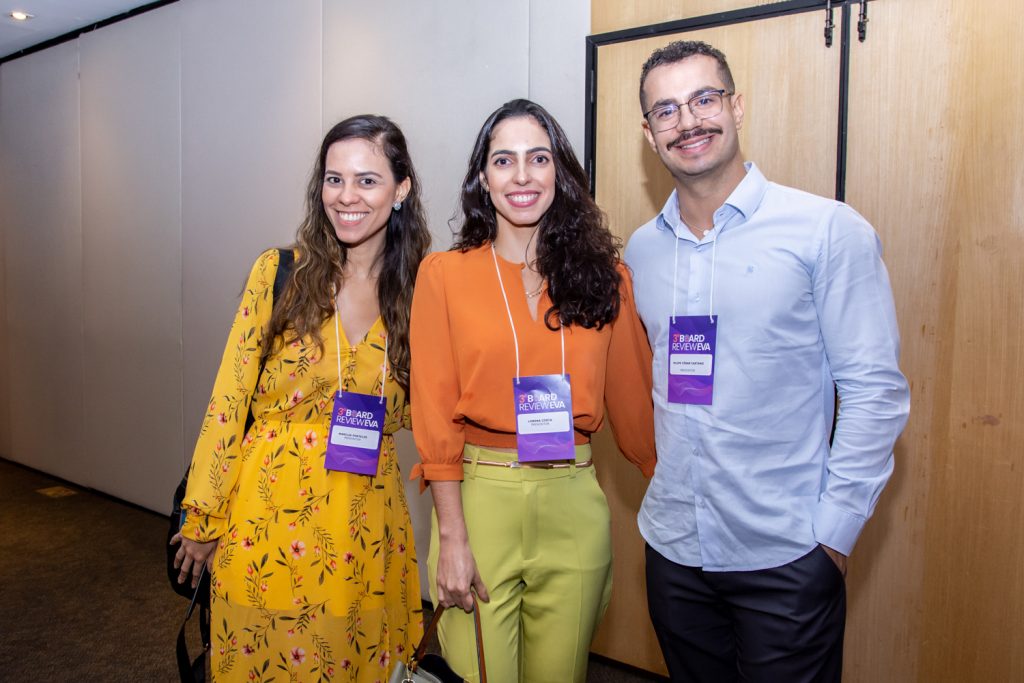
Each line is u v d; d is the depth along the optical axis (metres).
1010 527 2.11
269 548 1.66
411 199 1.83
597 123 2.73
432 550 1.64
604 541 1.64
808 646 1.46
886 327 1.43
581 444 1.63
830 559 1.45
